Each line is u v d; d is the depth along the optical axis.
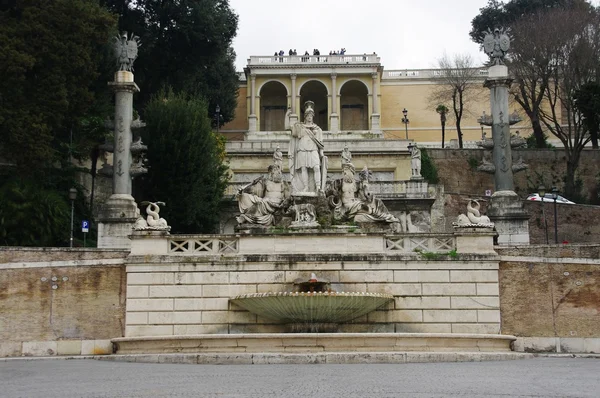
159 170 43.16
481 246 30.86
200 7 58.28
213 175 44.91
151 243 30.80
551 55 62.22
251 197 32.16
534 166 59.44
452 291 30.52
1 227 37.34
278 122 77.62
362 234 30.92
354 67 74.88
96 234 45.22
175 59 59.06
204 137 44.59
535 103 63.53
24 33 41.34
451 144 73.38
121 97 39.91
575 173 59.09
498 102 42.09
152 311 30.33
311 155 32.97
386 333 27.28
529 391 17.20
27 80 41.44
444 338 28.11
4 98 40.34
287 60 74.88
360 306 29.19
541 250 30.73
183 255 30.62
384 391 17.02
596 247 30.38
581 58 61.56
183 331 30.22
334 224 31.72
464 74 74.75
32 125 40.03
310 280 29.36
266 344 27.06
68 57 42.25
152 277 30.48
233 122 76.25
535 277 30.61
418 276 30.58
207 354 25.58
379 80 76.06
